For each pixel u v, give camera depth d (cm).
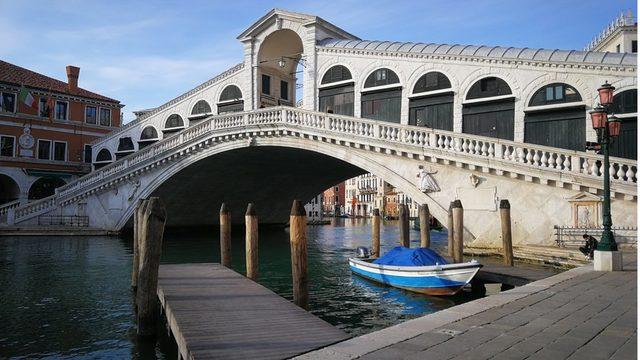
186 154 2530
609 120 1003
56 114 3681
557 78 1808
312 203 7394
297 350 525
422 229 1463
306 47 2408
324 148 2039
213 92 2866
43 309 1038
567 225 1503
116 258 1862
